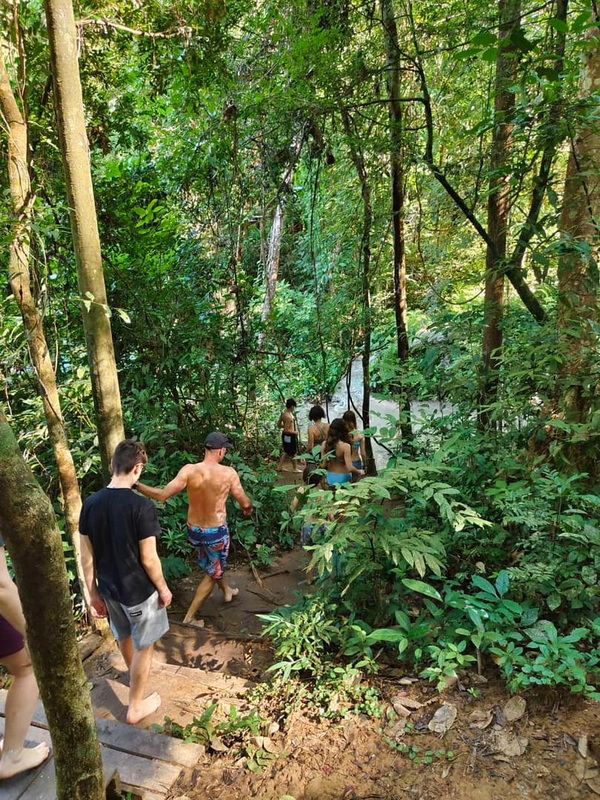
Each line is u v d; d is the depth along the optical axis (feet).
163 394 18.92
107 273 17.30
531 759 6.91
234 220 20.54
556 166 16.48
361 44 18.58
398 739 7.62
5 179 11.71
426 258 23.56
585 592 9.04
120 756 7.59
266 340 24.35
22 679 6.35
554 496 9.75
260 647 11.88
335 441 16.52
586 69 11.55
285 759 7.54
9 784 6.35
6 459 3.50
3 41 9.68
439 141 20.33
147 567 8.70
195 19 14.29
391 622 10.29
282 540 18.40
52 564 3.76
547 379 11.41
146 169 19.84
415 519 13.48
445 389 16.67
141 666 8.82
